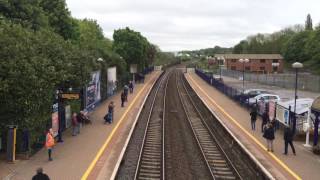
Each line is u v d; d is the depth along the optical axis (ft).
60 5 151.23
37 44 78.95
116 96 167.53
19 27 77.15
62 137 84.84
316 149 74.23
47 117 73.97
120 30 252.01
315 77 226.38
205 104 148.87
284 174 61.57
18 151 66.69
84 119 100.07
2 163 63.72
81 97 108.17
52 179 56.59
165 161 72.23
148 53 319.47
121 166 67.77
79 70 90.74
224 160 73.97
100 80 137.90
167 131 102.01
